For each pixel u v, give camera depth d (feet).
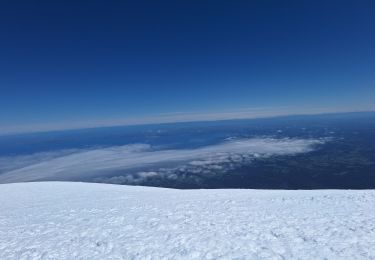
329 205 44.93
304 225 34.42
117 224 38.81
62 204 55.67
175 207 47.83
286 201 49.96
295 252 27.09
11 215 48.67
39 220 43.55
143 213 44.21
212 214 41.96
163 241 31.65
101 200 58.34
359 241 28.63
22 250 31.53
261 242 29.89
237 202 50.44
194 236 32.68
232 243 30.04
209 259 26.76
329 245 28.12
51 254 29.96
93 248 30.86
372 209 40.75
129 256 28.43
